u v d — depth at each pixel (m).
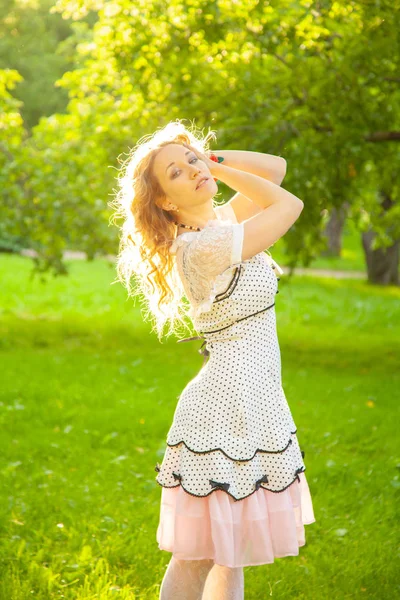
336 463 5.73
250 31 9.34
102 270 24.06
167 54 9.70
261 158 2.99
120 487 5.08
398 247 24.23
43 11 30.31
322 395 8.36
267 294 2.74
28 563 3.85
